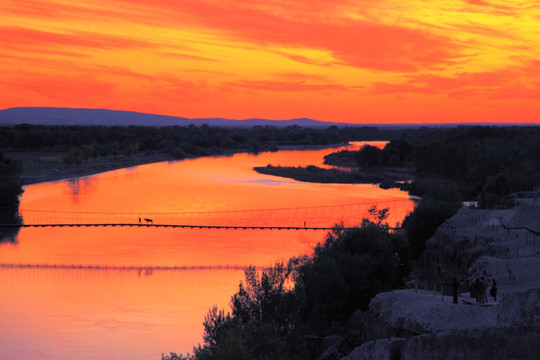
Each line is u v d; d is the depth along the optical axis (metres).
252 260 122.00
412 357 41.16
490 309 43.72
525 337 37.44
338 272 76.06
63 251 131.12
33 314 89.56
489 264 64.75
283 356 52.12
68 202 195.50
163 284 105.19
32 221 162.75
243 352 49.47
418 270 92.75
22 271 114.19
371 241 88.06
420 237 105.00
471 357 38.59
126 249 133.00
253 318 65.12
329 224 159.00
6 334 81.50
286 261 119.69
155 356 73.81
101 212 177.38
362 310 76.81
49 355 74.12
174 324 85.44
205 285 104.00
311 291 74.88
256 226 157.50
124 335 81.25
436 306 48.09
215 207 188.25
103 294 99.06
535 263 62.38
